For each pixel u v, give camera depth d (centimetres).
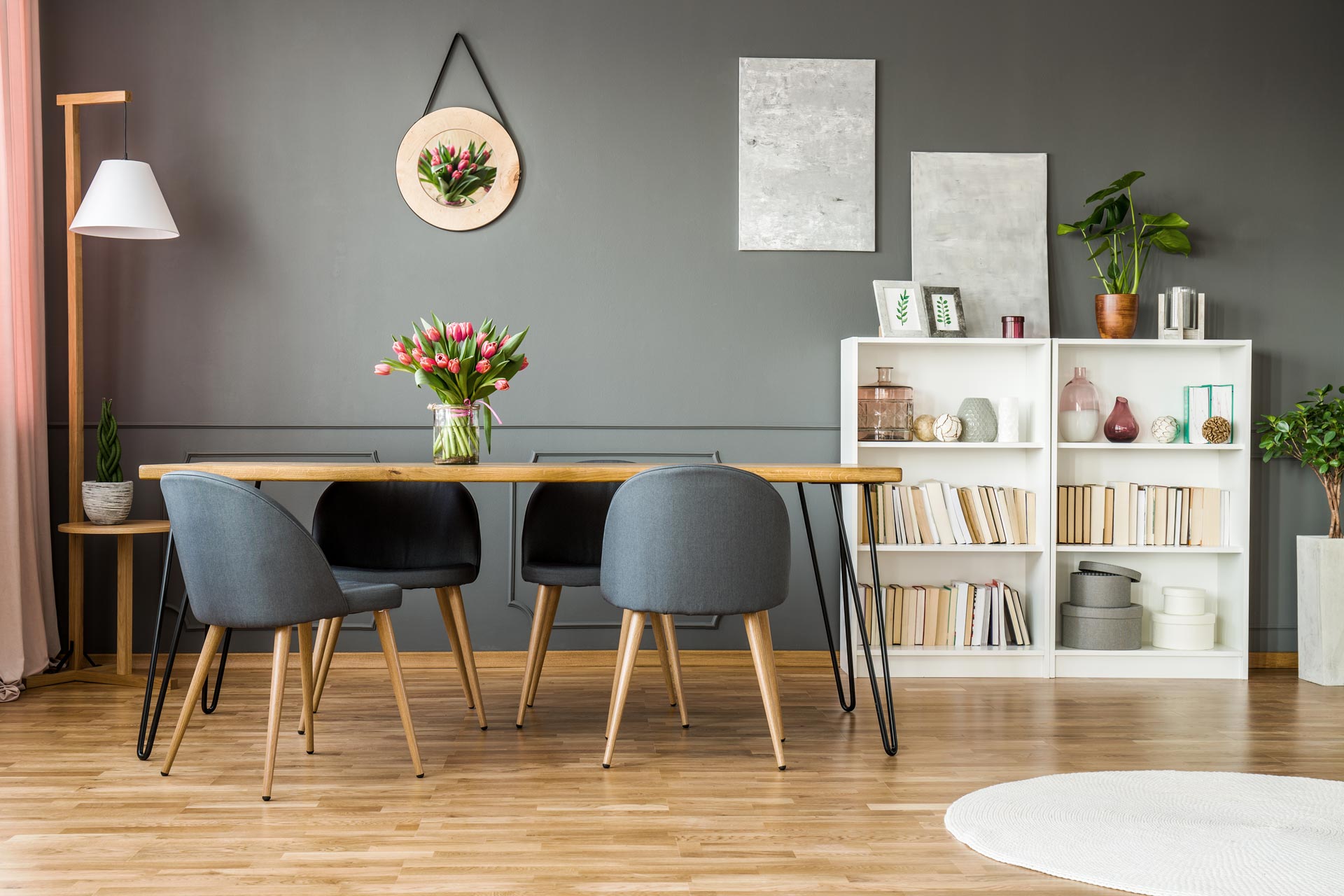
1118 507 398
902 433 393
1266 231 420
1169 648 397
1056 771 270
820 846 216
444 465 293
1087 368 415
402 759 277
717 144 410
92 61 396
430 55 404
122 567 364
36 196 385
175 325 398
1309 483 421
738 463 411
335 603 250
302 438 400
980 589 397
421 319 404
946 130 414
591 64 407
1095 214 401
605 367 408
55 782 255
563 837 220
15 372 356
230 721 315
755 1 410
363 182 402
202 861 206
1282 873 199
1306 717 329
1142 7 417
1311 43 420
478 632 404
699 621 408
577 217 407
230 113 399
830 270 412
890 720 285
